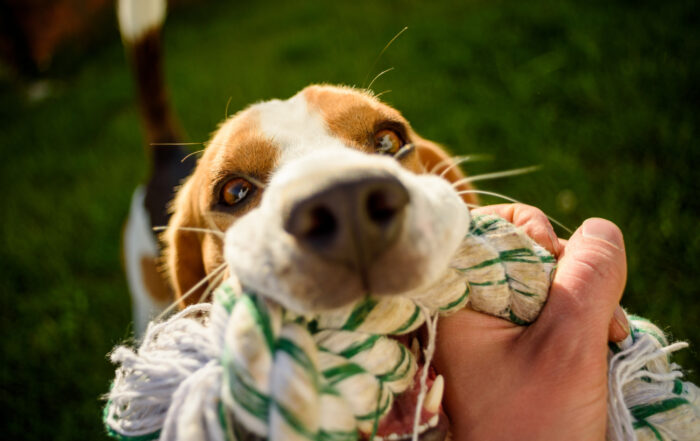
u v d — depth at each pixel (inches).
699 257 16.9
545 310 7.8
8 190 30.7
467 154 23.3
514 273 7.8
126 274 23.1
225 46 41.8
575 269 8.0
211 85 34.9
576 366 7.3
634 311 16.5
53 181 30.9
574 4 29.7
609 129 22.1
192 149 22.7
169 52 44.1
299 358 5.9
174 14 53.3
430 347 7.3
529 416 7.4
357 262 6.1
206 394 6.2
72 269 24.5
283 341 6.1
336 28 38.0
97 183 29.8
